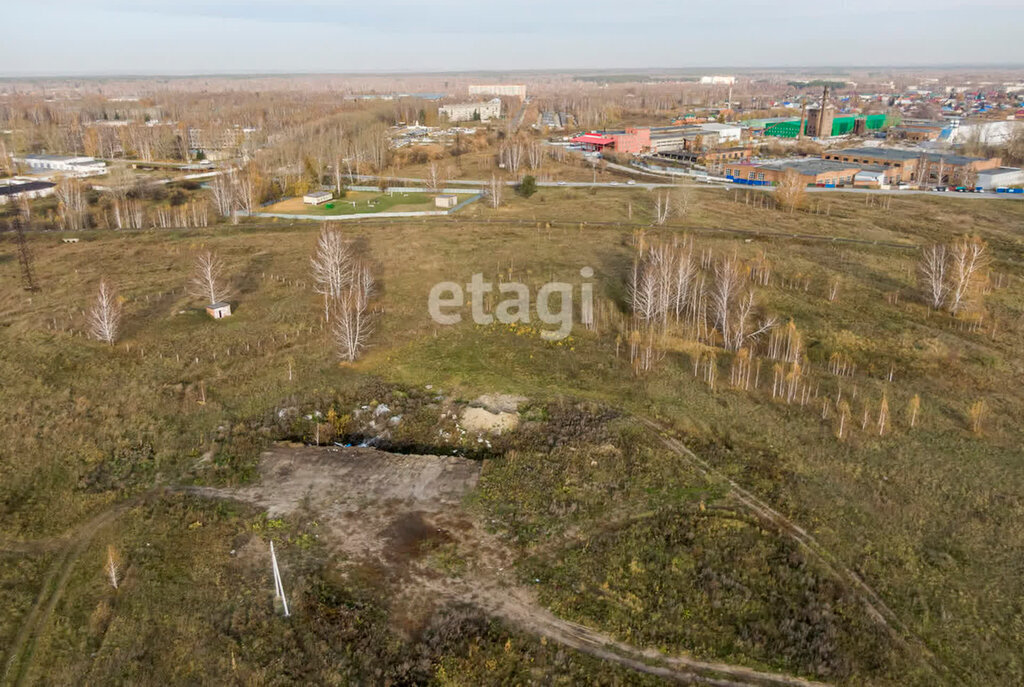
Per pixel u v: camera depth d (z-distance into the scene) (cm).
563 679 2984
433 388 5641
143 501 4178
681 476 4450
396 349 6316
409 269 8694
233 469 4534
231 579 3544
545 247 9669
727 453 4697
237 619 3272
